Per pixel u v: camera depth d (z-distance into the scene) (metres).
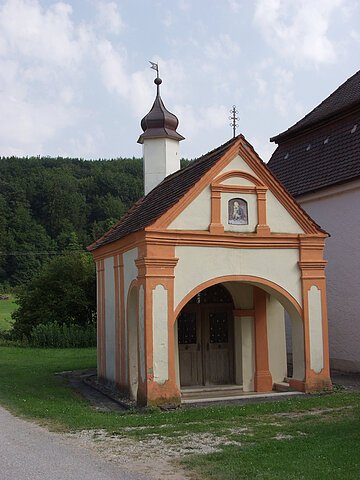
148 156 20.00
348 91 20.86
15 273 69.69
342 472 6.91
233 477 6.85
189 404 12.54
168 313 12.52
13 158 100.38
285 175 21.22
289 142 22.23
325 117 19.80
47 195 82.00
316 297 14.00
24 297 37.97
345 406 11.66
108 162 109.31
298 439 8.74
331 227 18.78
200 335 15.13
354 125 18.73
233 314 15.29
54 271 38.38
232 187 13.43
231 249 13.32
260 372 14.78
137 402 12.59
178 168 20.38
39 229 75.75
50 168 98.69
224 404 12.48
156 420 10.55
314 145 20.52
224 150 13.62
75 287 37.84
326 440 8.58
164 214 12.72
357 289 17.69
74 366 21.75
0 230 71.00
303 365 13.81
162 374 12.30
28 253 71.06
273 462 7.42
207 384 15.04
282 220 13.92
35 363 23.14
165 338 12.43
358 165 17.52
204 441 8.84
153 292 12.43
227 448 8.34
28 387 15.61
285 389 14.36
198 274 12.93
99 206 86.69
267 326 15.03
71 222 82.50
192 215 13.05
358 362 17.56
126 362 14.31
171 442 8.80
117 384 15.12
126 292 14.27
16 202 79.12
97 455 7.98
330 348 18.73
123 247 14.34
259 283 13.59
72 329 33.97
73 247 74.19
